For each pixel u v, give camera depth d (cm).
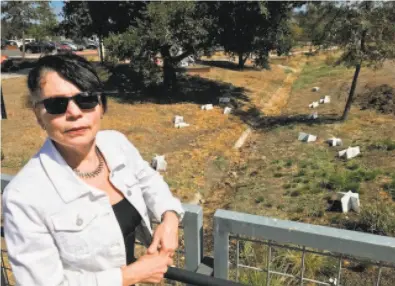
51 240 123
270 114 1405
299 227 145
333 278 371
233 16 1413
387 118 1125
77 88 128
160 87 1652
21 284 118
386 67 1970
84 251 127
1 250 209
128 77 1878
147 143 980
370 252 134
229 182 768
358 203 593
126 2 1516
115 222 135
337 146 922
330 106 1373
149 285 235
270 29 1520
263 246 359
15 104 1361
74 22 1808
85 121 132
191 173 805
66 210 125
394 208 589
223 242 160
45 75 126
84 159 145
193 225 165
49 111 127
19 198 120
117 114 1263
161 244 146
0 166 773
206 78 2042
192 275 140
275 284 287
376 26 981
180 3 1312
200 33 1341
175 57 1600
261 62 1731
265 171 806
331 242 139
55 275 121
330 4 1042
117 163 150
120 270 129
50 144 136
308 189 690
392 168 753
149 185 164
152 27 1324
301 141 988
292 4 1418
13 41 3956
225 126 1177
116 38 1371
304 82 2053
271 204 649
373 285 381
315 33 1109
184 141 1013
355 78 1109
